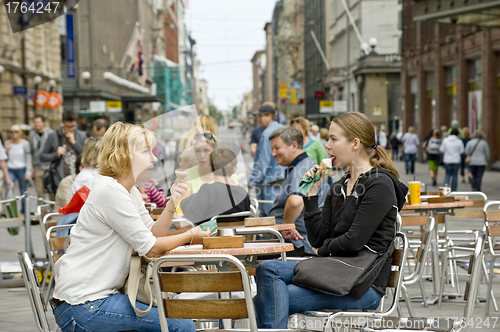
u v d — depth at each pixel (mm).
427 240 4219
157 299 3119
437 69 31422
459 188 18750
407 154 25516
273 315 3510
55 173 10438
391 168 3783
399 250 3674
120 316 3195
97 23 42375
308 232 3916
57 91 37594
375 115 45000
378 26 47781
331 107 43688
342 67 53562
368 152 3805
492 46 24734
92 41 41031
